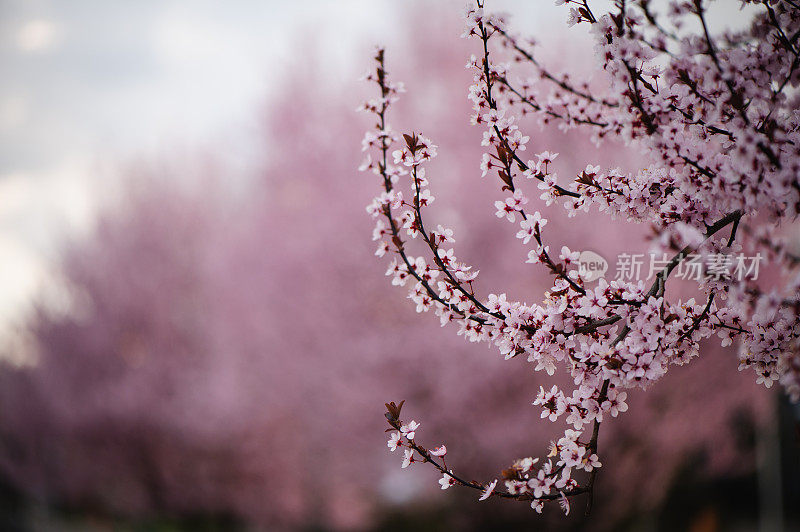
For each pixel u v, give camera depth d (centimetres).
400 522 1030
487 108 191
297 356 986
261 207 1117
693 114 177
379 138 191
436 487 877
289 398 1055
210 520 1388
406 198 844
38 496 1689
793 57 160
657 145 164
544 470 162
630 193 183
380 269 880
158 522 1443
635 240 628
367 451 963
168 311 1370
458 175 838
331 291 913
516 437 796
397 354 832
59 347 1433
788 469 1054
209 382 1208
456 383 795
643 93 179
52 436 1575
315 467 1140
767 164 143
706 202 169
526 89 216
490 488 162
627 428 816
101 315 1388
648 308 160
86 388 1404
